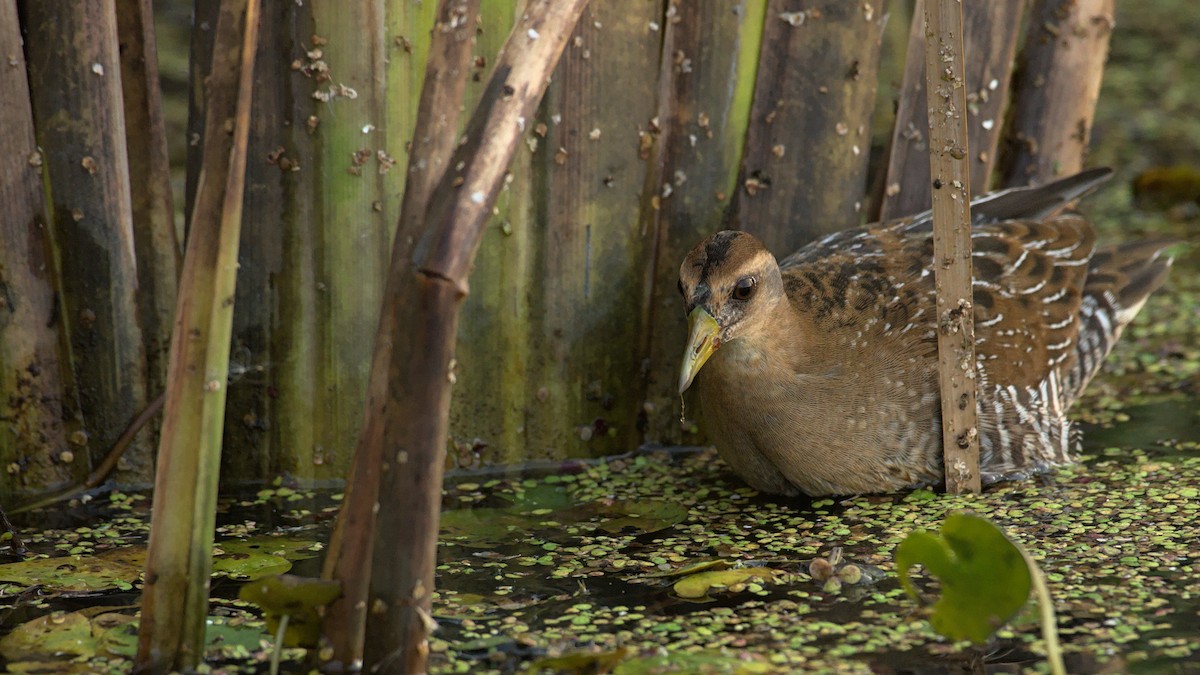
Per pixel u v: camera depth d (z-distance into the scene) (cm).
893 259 915
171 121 1534
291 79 817
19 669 628
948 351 834
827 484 870
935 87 786
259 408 877
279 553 779
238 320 860
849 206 960
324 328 864
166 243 870
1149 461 900
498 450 923
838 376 848
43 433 859
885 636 658
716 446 901
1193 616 669
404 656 586
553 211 886
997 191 1022
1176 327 1157
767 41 910
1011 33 963
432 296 558
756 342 831
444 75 593
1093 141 1606
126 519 838
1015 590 599
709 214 932
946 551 613
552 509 860
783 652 641
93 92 816
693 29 891
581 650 646
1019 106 1050
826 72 921
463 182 568
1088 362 981
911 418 861
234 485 892
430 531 579
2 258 822
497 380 907
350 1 806
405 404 566
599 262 909
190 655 612
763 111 923
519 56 586
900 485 879
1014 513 823
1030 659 629
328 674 606
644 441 966
